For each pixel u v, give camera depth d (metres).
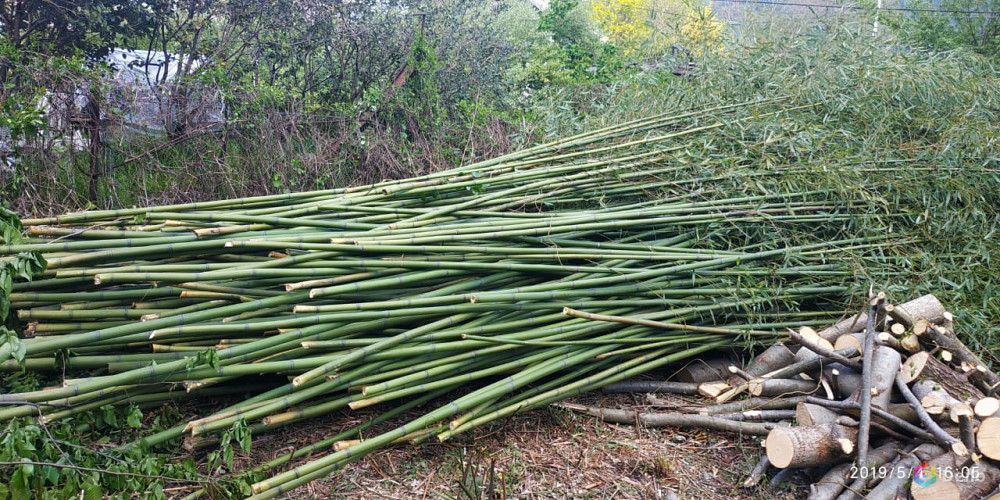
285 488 2.74
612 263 3.86
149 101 5.98
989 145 4.59
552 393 3.46
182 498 2.71
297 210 3.70
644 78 5.66
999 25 14.63
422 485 2.97
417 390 3.22
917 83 4.98
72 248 3.08
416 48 7.80
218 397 3.46
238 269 3.18
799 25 5.70
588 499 2.94
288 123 6.45
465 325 3.41
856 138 4.77
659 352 3.80
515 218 3.94
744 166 4.51
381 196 3.90
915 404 2.98
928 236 4.38
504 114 7.70
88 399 2.92
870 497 2.76
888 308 3.17
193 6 7.49
